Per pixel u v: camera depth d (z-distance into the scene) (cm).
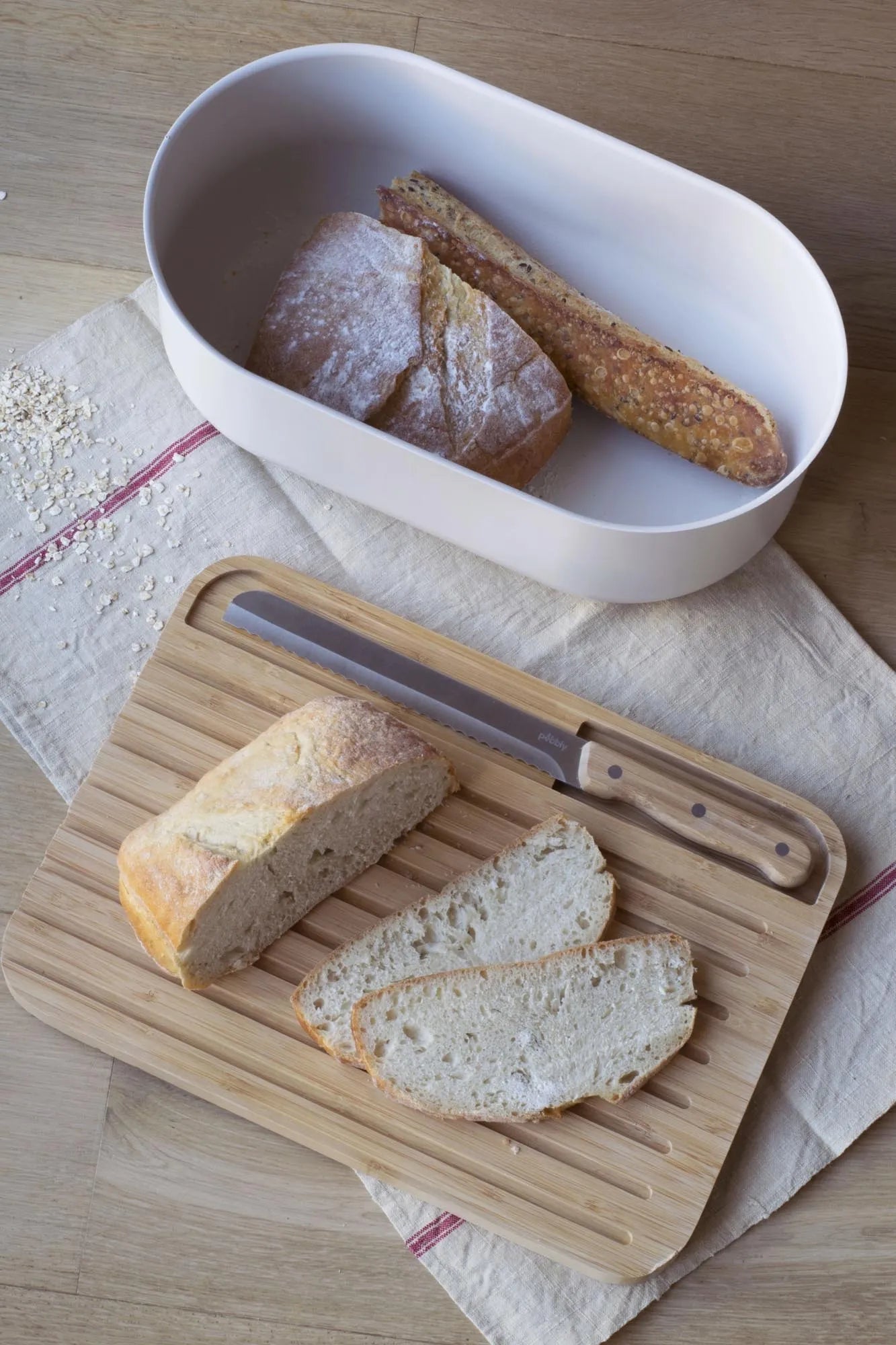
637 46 131
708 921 114
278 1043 111
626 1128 111
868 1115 114
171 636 117
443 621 121
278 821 109
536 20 131
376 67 117
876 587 123
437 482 112
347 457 113
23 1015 114
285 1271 111
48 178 127
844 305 127
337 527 122
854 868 117
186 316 119
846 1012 115
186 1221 111
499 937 113
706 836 114
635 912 114
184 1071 111
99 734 118
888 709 120
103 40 129
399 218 119
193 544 122
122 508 122
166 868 108
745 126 130
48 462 122
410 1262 111
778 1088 114
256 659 117
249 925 111
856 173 129
